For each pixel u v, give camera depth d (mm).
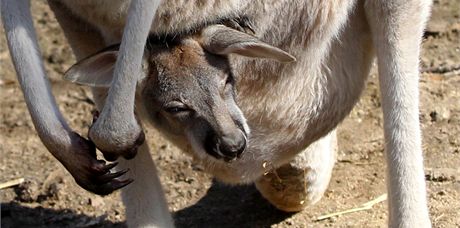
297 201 10391
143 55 8523
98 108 9016
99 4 8203
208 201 10984
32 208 11078
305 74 8844
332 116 9227
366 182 10984
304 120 9070
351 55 9055
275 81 8734
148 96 8617
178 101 8477
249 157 9102
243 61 8594
